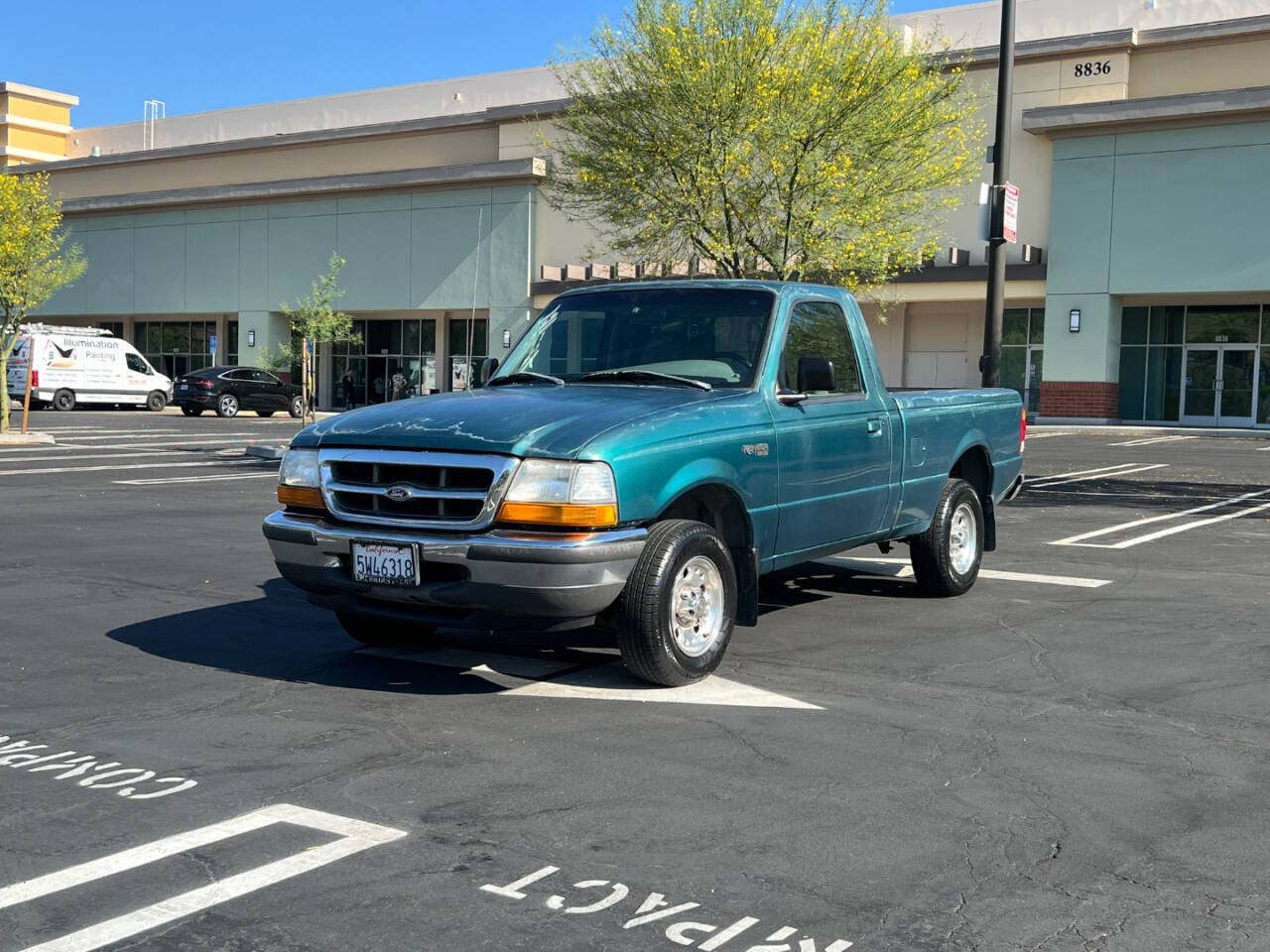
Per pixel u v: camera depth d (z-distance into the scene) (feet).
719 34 64.08
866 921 11.39
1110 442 91.61
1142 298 116.47
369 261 153.99
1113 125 111.75
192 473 61.62
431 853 12.96
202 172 170.60
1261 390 112.68
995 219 46.78
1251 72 109.40
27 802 14.51
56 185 183.93
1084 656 22.39
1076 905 11.78
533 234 142.92
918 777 15.53
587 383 22.70
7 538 37.29
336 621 25.34
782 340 22.70
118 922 11.33
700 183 64.69
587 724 17.83
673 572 19.21
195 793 14.82
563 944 10.89
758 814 14.15
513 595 18.20
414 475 19.16
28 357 132.57
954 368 126.82
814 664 21.70
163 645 23.06
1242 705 19.13
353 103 169.48
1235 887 12.26
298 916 11.45
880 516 25.32
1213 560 33.91
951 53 113.29
